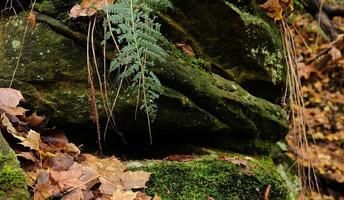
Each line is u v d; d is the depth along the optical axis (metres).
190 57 2.49
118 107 2.21
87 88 2.20
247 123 2.60
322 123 5.79
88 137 2.32
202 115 2.40
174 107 2.31
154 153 2.47
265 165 2.72
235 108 2.54
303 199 2.84
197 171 2.19
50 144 2.10
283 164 3.61
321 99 6.06
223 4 2.60
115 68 2.05
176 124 2.35
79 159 2.11
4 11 2.31
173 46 2.45
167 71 2.27
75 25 2.21
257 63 2.78
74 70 2.20
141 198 1.96
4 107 1.98
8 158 1.68
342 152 5.43
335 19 6.51
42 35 2.21
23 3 2.30
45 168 1.92
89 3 2.18
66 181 1.86
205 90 2.40
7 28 2.25
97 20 2.19
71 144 2.12
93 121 2.20
